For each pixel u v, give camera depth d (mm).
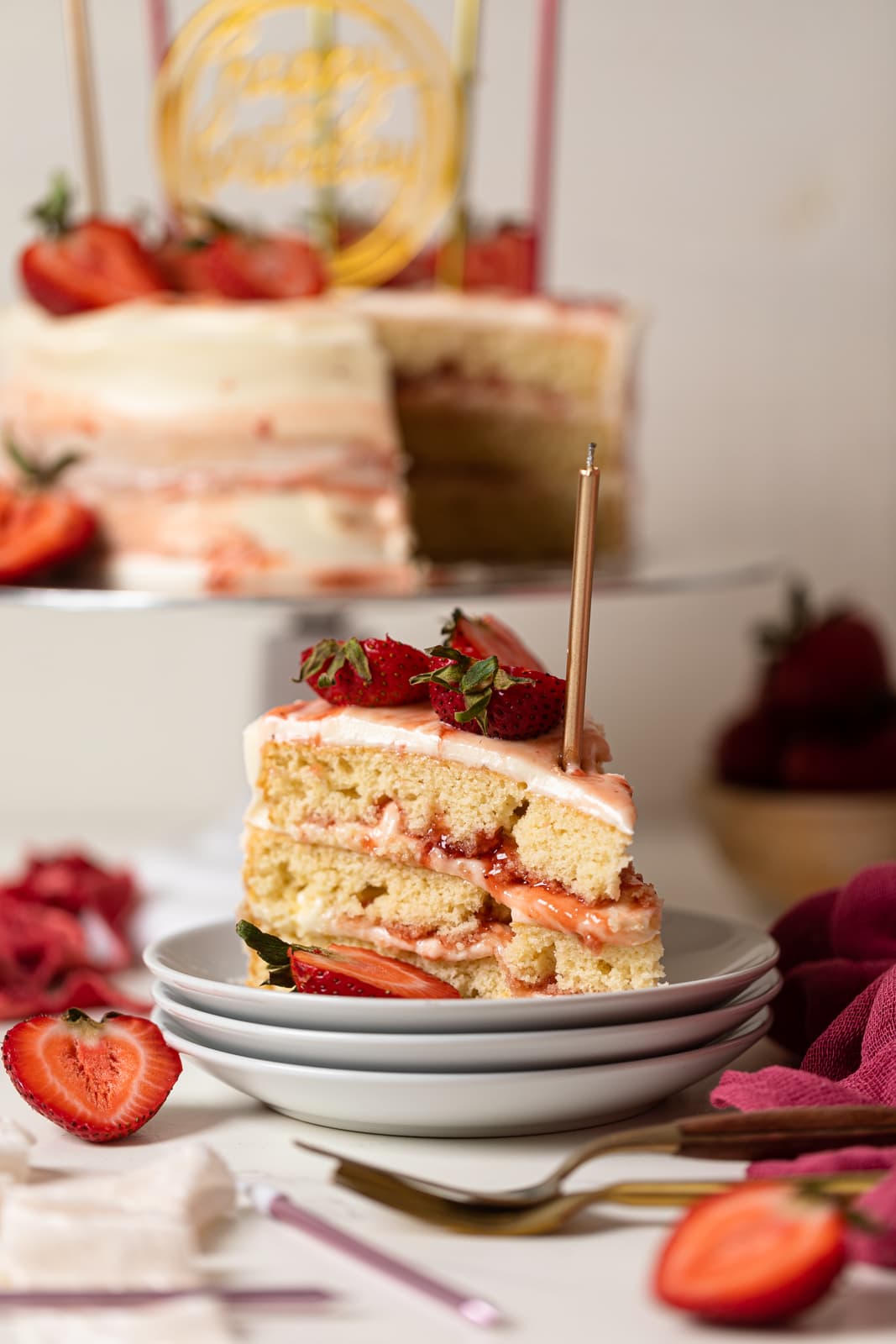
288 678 1177
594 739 867
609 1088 797
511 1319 719
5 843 1437
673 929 911
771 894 1204
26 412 1166
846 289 1580
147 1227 733
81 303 1164
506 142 1536
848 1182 741
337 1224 765
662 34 1539
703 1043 819
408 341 1329
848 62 1555
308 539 1131
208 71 1459
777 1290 700
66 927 1029
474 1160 804
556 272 1562
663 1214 768
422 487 1363
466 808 860
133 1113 823
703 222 1565
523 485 1376
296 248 1201
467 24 1347
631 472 1409
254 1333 715
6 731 1543
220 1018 811
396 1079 789
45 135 1487
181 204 1262
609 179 1554
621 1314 720
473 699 846
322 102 1275
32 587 1101
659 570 1167
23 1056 827
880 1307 721
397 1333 714
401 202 1325
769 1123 772
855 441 1596
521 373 1355
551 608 1569
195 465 1132
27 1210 740
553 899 843
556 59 1337
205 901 1128
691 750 1600
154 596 1042
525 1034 789
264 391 1129
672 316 1574
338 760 877
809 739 1208
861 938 879
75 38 1177
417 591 1072
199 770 1558
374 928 879
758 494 1598
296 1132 831
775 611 1597
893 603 1604
